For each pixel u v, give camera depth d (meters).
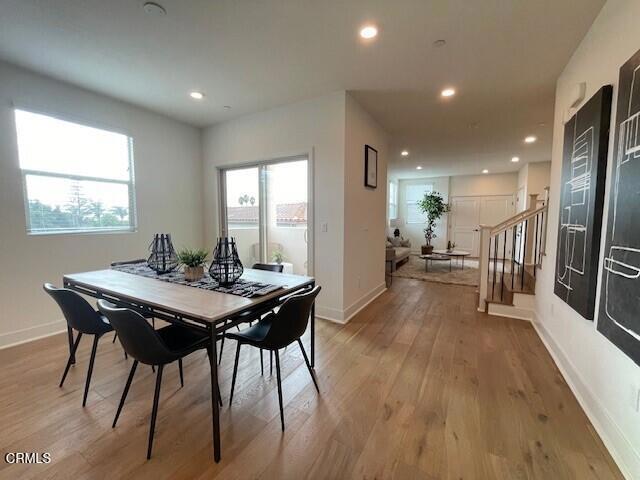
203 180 4.38
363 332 2.97
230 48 2.30
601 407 1.61
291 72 2.67
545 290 2.79
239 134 3.91
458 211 8.57
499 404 1.84
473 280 5.34
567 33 2.07
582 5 1.80
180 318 1.68
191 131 4.20
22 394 1.91
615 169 1.50
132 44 2.26
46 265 2.83
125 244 3.47
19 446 1.49
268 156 3.64
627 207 1.37
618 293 1.42
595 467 1.38
